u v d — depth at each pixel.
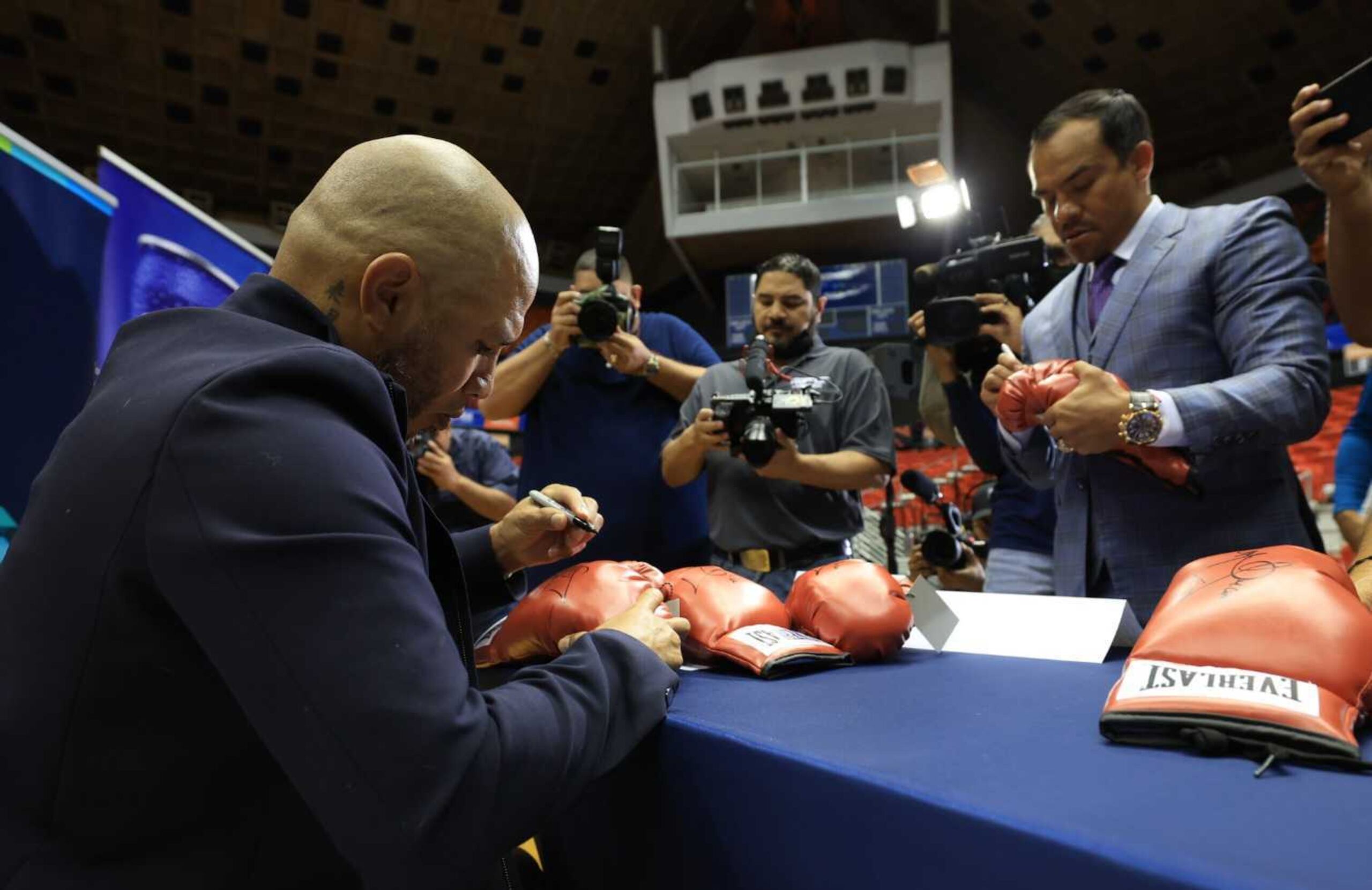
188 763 0.55
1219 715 0.51
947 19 10.23
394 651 0.51
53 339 1.36
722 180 12.07
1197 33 9.42
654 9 10.27
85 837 0.54
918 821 0.46
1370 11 8.59
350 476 0.55
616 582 0.88
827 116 10.68
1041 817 0.41
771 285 1.96
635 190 12.77
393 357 0.69
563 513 0.99
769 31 10.70
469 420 3.19
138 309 1.55
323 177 0.71
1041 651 0.85
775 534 1.78
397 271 0.66
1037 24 10.01
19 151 1.29
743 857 0.58
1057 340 1.39
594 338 1.89
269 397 0.56
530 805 0.55
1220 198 10.77
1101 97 1.28
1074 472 1.29
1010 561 1.83
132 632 0.54
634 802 0.70
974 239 1.73
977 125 11.91
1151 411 1.04
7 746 0.55
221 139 10.16
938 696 0.68
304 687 0.50
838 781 0.50
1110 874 0.37
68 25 8.57
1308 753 0.48
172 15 8.70
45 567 0.56
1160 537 1.19
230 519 0.52
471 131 10.98
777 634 0.84
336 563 0.52
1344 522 1.84
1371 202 1.09
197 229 1.71
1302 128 1.10
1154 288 1.24
